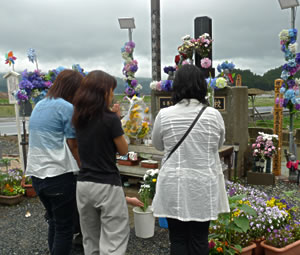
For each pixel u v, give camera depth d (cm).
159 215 197
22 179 495
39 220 402
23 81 482
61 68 497
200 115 194
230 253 248
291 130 606
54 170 232
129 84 739
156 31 744
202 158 191
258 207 311
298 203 451
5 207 453
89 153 213
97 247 227
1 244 335
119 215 218
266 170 577
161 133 202
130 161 505
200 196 189
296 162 571
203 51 585
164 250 311
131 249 313
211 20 646
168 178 194
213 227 288
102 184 211
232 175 574
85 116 209
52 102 241
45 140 234
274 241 272
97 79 214
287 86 599
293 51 572
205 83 204
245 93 604
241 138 605
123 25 736
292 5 562
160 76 770
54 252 238
